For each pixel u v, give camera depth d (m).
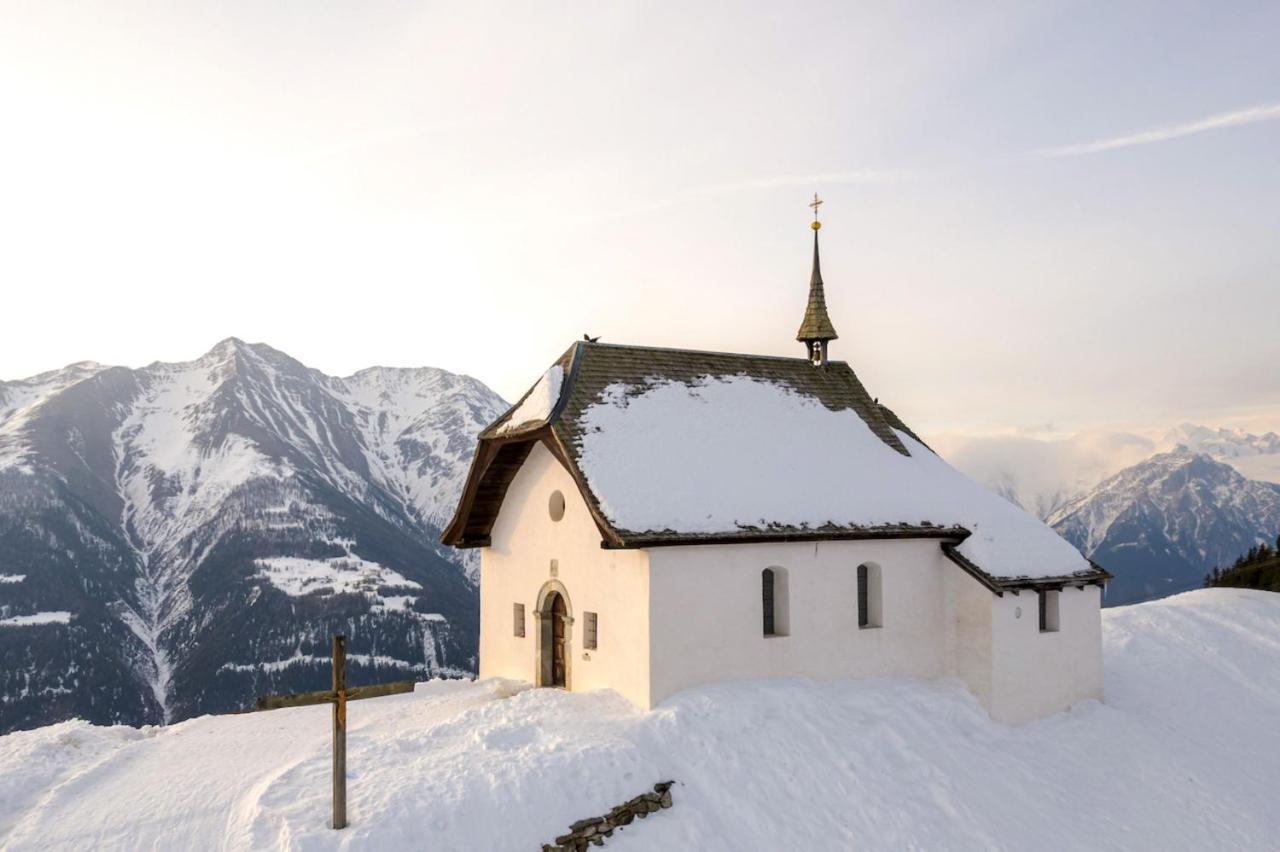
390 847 13.99
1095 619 26.09
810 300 30.14
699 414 24.66
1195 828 20.39
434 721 21.00
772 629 22.50
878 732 20.67
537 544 24.67
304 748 18.97
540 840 15.23
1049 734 23.44
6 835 15.09
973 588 23.92
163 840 14.65
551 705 20.33
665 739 18.59
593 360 24.75
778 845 16.77
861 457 26.06
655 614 20.20
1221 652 32.50
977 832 18.33
